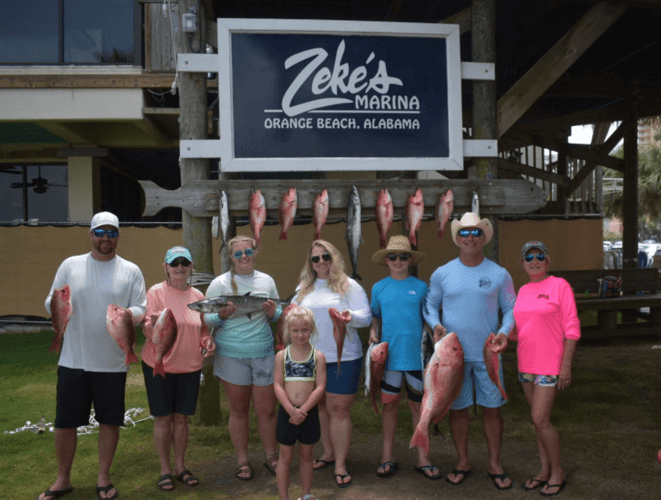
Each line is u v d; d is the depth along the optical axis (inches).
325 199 184.5
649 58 361.1
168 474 140.3
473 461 155.0
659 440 167.0
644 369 256.2
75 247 380.8
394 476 144.9
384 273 403.2
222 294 146.6
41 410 203.3
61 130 392.8
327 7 301.9
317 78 192.2
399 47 196.5
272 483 141.9
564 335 131.8
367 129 195.2
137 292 137.2
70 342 131.8
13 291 381.1
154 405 137.7
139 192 585.3
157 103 401.7
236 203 187.9
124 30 384.2
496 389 138.6
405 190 195.9
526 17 291.9
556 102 446.9
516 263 418.9
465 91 368.5
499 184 201.0
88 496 134.4
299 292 145.6
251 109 189.5
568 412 194.2
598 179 567.2
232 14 308.5
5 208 471.2
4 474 147.5
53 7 383.2
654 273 337.7
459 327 139.9
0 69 377.7
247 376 144.1
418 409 146.3
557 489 132.6
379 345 142.3
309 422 123.6
